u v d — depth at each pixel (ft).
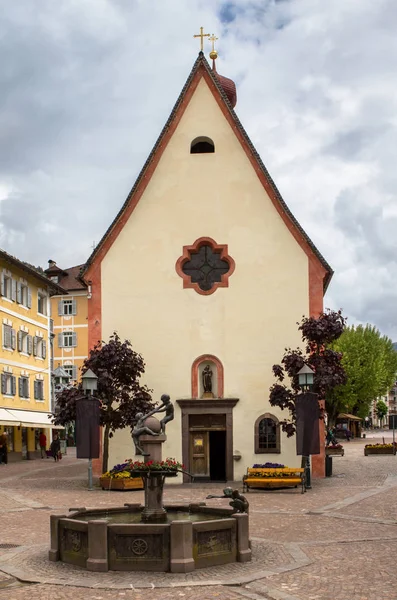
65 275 265.34
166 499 76.69
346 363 265.95
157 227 104.99
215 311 102.53
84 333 258.16
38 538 52.44
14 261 161.17
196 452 100.12
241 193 104.73
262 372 100.83
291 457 98.27
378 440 279.69
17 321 168.96
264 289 102.42
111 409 95.35
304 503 71.36
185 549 41.09
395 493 77.66
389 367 321.52
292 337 101.35
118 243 105.19
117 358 93.56
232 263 103.19
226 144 105.81
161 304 103.50
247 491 82.28
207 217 104.63
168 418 52.26
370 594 36.06
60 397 93.91
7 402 160.76
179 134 106.52
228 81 123.75
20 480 101.81
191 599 35.68
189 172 105.70
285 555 45.39
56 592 37.17
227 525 43.14
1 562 44.06
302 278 102.27
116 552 41.50
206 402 99.86
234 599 35.63
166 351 102.47
